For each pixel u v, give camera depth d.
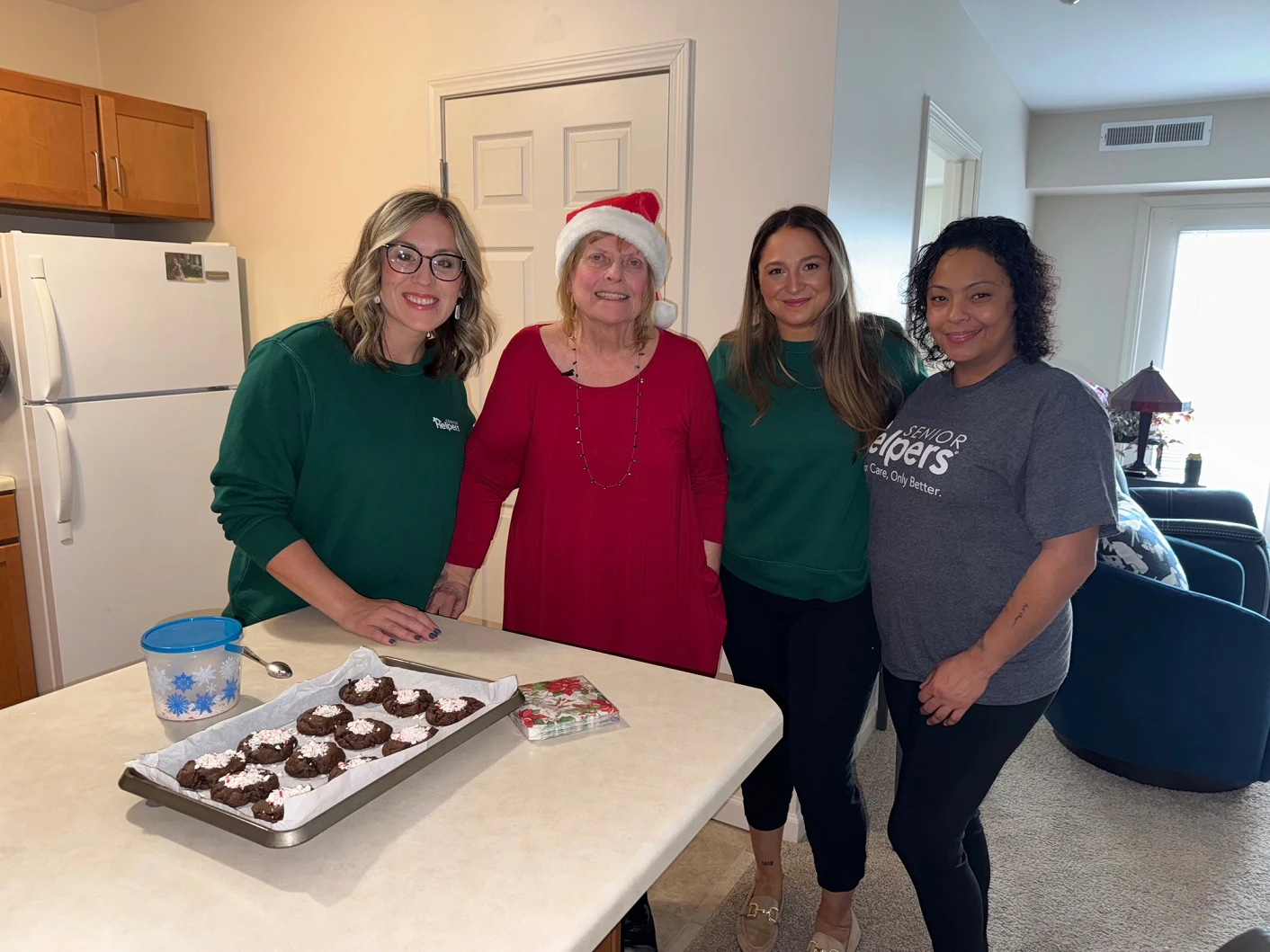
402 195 1.27
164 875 0.69
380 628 1.17
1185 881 2.05
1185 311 5.14
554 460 1.57
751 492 1.63
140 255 2.77
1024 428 1.24
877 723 2.86
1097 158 4.84
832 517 1.56
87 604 2.76
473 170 2.63
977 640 1.33
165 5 3.19
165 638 0.99
